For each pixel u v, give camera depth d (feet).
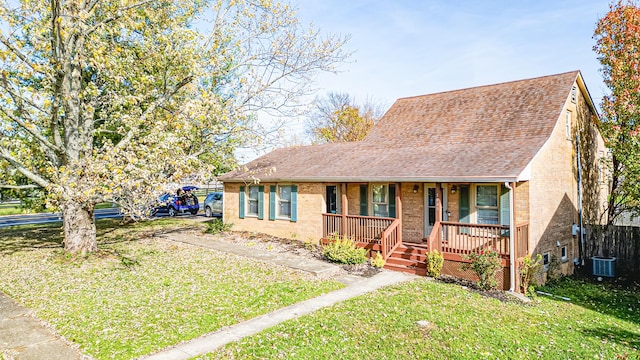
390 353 21.81
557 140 44.96
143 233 64.85
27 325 25.35
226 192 69.87
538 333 25.99
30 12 36.24
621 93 50.62
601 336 26.68
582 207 52.31
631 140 46.60
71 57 40.29
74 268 40.16
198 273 38.75
